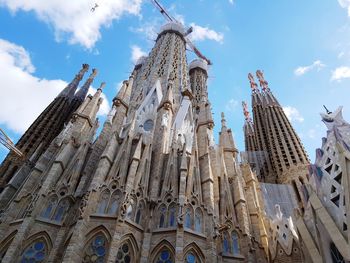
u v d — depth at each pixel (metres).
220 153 41.97
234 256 28.52
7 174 54.03
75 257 22.17
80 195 29.12
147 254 24.52
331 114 40.12
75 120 41.28
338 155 30.45
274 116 91.75
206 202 29.62
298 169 69.38
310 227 30.97
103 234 24.19
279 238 33.41
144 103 47.16
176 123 43.47
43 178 31.81
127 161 30.83
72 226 25.80
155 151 35.09
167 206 28.12
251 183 44.50
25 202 29.80
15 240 24.09
